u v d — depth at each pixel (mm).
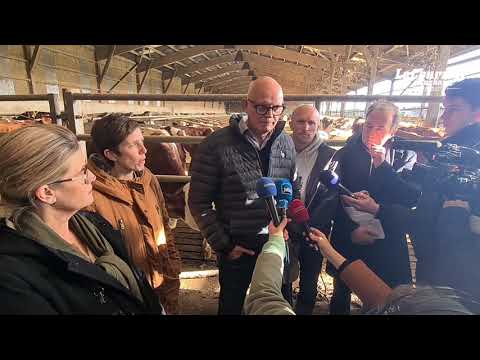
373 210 1448
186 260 2871
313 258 1824
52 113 2236
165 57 13844
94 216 1029
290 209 1169
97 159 1352
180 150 3406
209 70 20500
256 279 799
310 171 1749
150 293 1035
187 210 2807
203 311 2182
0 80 7320
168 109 15383
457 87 1171
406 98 2020
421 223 1162
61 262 715
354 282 935
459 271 1012
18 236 679
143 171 1515
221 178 1479
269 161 1488
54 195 754
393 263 1534
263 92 1347
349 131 5051
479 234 982
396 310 553
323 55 15773
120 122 1303
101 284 790
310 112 1711
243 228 1464
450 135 1240
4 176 701
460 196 1027
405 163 1667
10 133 724
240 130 1429
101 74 11312
